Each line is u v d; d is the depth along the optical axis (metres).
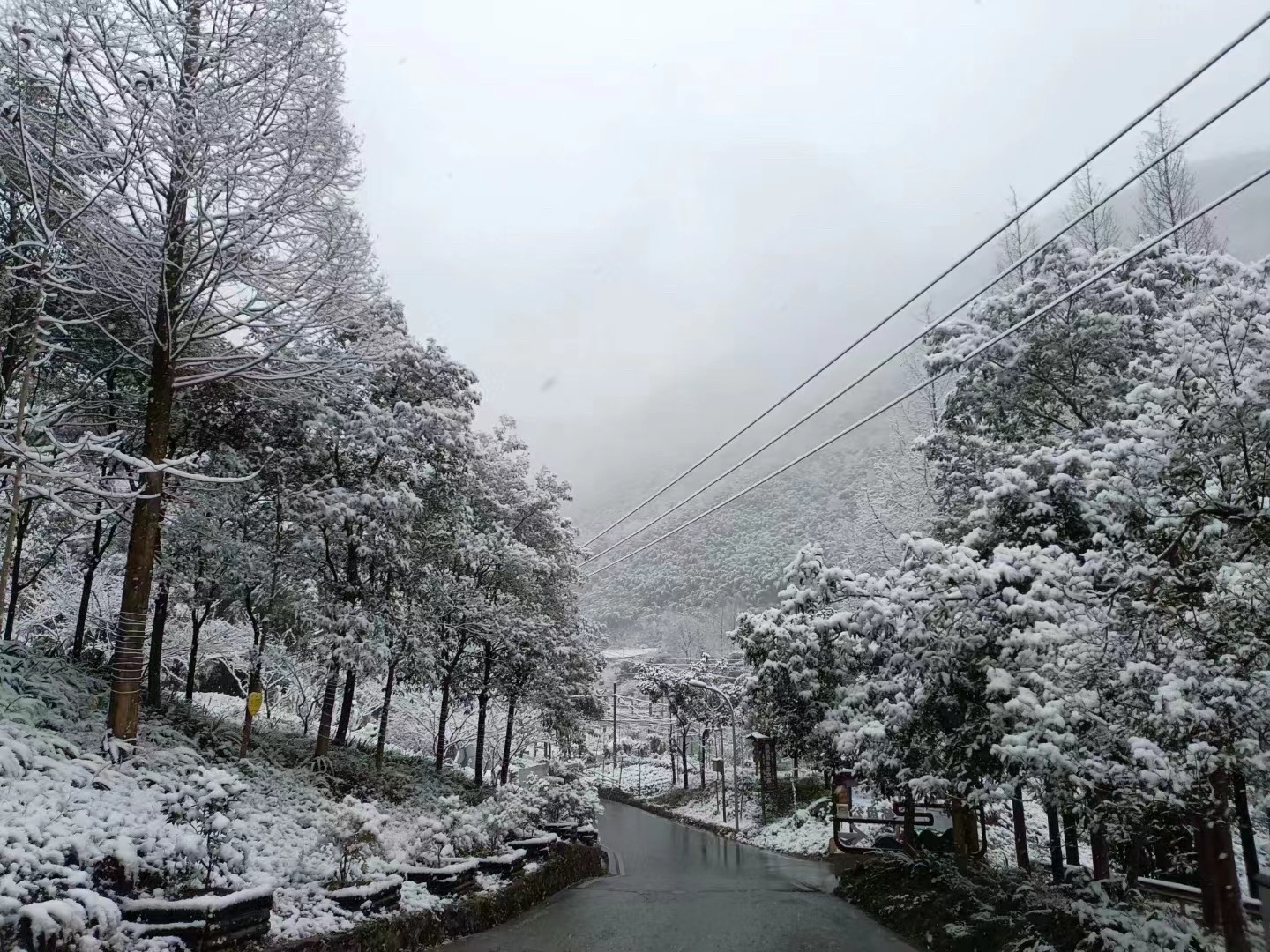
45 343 10.10
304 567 14.76
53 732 9.67
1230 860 7.66
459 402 17.28
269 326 11.59
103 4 9.41
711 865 21.16
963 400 15.01
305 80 10.56
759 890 14.65
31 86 9.58
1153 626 8.21
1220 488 8.70
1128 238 17.22
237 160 10.02
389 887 8.64
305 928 7.24
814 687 14.85
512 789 16.31
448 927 9.20
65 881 5.97
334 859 9.30
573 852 16.72
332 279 11.53
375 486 15.12
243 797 10.79
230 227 10.23
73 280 10.28
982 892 9.62
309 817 10.75
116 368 12.68
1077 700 7.88
